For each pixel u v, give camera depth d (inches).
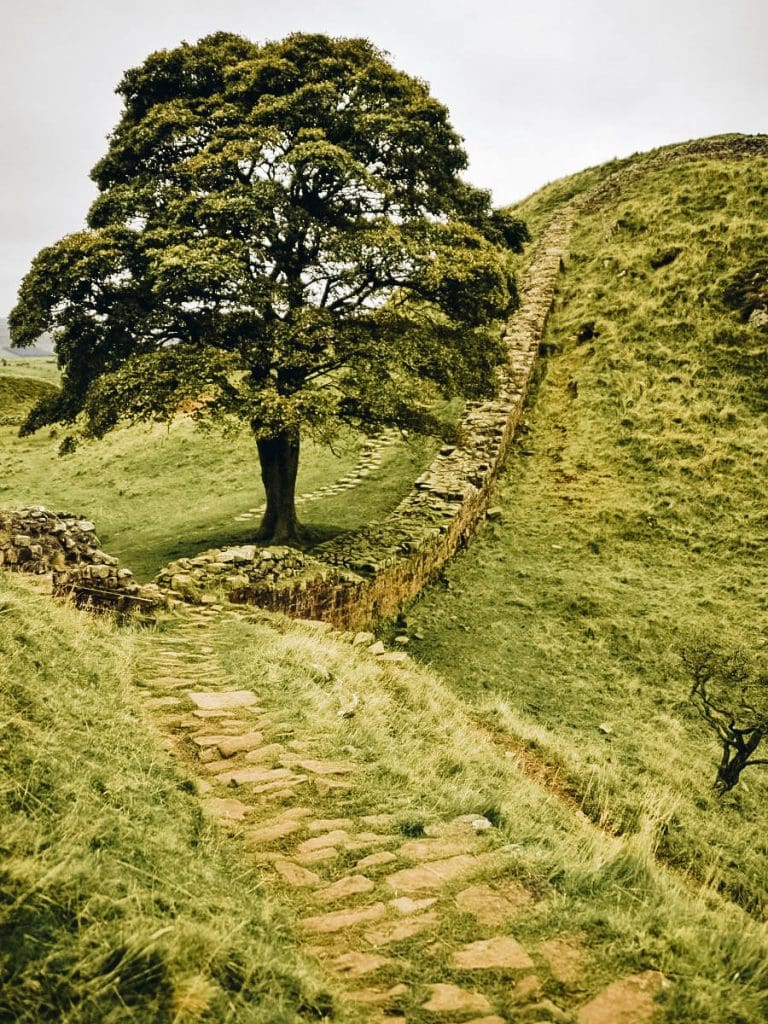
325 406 499.5
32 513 421.7
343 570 525.3
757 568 641.0
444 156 600.7
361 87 571.2
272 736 226.2
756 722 358.6
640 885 143.6
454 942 116.6
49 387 1958.7
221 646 335.3
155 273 486.6
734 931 123.1
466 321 612.4
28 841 109.7
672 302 1031.6
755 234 1065.5
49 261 514.0
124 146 568.4
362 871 143.6
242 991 93.8
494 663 505.7
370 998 102.1
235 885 131.9
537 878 140.6
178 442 1109.7
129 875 113.3
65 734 164.9
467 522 720.3
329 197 589.0
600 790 286.8
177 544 689.6
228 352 519.2
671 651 526.3
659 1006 99.0
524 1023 95.2
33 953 87.0
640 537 705.0
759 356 904.3
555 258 1291.8
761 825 328.2
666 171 1499.8
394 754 225.8
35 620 244.8
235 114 549.0
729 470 768.3
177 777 180.7
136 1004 85.0
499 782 233.3
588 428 890.7
